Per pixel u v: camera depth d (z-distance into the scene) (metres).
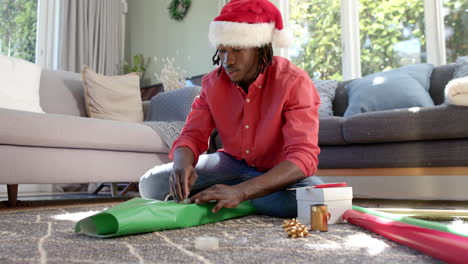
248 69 1.27
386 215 1.04
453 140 1.94
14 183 1.72
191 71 4.62
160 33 4.96
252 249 0.78
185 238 0.91
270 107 1.32
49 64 4.31
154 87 4.26
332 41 3.68
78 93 2.75
